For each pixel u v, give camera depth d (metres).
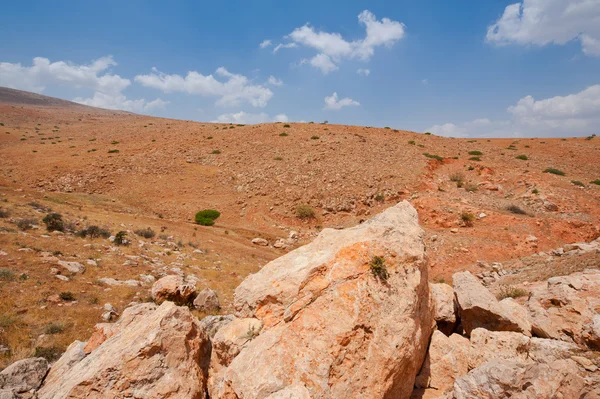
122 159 53.84
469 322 8.64
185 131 80.12
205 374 6.25
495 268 25.03
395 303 5.86
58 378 6.44
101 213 34.62
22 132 90.06
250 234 35.50
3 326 10.04
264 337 5.62
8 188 39.53
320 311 5.62
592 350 7.35
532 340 7.63
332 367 5.04
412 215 8.49
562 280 10.45
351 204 39.53
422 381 6.62
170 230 32.84
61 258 16.91
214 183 47.81
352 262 6.18
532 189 39.84
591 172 52.19
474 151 60.66
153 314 6.46
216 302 14.62
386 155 53.53
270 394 4.64
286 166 49.88
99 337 7.54
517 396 5.35
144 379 5.30
